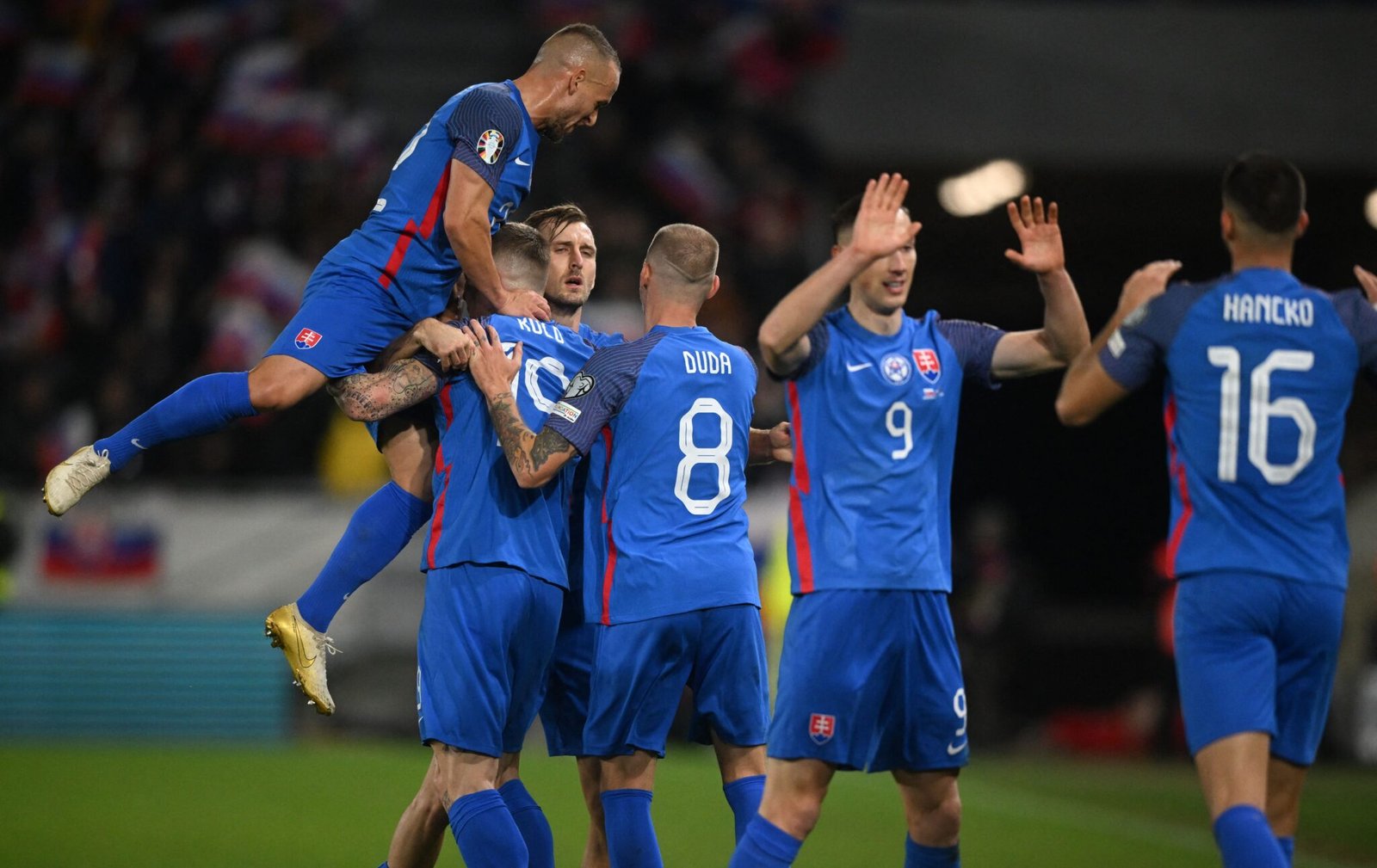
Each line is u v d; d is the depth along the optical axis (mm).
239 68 58594
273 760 42156
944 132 60938
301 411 52125
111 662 48344
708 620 18828
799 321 16953
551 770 40562
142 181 57938
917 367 17859
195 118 59500
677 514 18875
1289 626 16266
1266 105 60844
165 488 49875
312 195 56688
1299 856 30891
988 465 75188
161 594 49438
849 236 18359
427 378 18969
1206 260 72125
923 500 17719
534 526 18812
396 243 19141
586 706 20344
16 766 39531
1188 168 61406
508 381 18625
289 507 50250
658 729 18938
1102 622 59719
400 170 19359
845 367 17797
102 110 58750
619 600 18734
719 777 39594
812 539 17719
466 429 18891
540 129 19719
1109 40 61094
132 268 54719
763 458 20969
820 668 17344
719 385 19250
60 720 48062
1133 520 74688
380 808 33031
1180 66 60906
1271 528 16266
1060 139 60781
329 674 48969
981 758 49656
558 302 21000
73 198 57375
